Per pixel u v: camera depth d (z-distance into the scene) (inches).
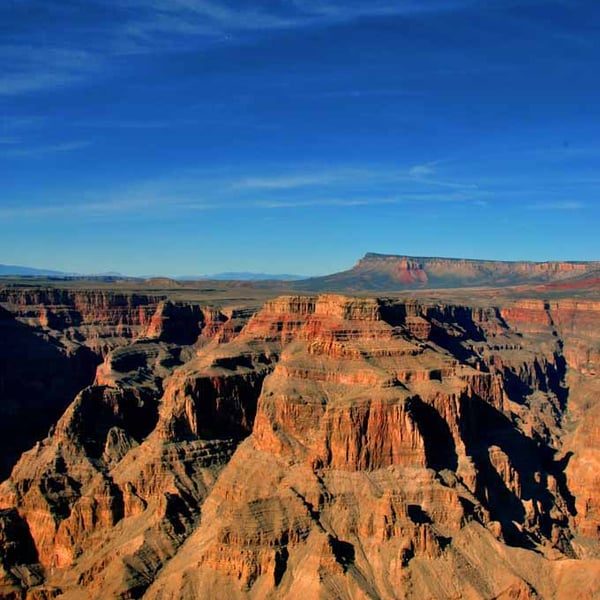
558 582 6692.9
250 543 6658.5
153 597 6535.4
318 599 6225.4
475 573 6653.5
